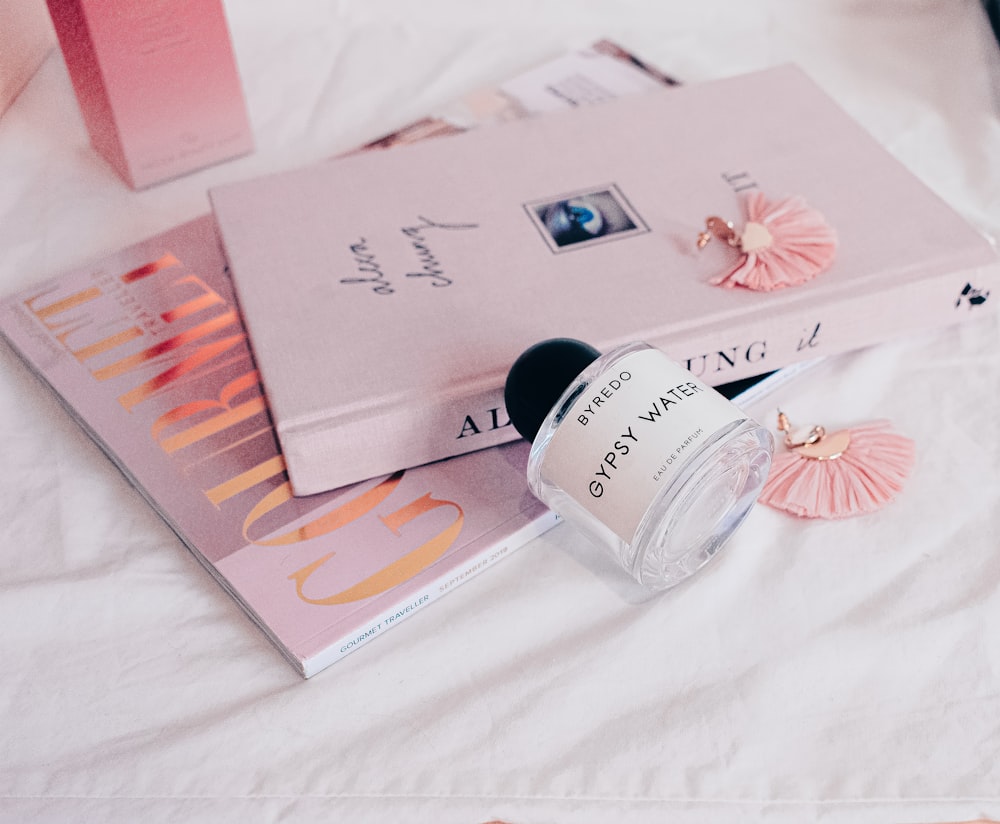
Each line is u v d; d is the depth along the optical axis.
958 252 0.44
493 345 0.41
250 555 0.39
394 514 0.40
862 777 0.35
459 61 0.65
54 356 0.45
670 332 0.42
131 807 0.35
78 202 0.55
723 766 0.36
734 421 0.36
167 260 0.50
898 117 0.61
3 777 0.35
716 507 0.39
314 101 0.62
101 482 0.43
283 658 0.38
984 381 0.46
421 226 0.46
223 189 0.47
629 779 0.35
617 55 0.62
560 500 0.38
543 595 0.40
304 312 0.42
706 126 0.51
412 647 0.38
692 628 0.39
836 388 0.46
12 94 0.59
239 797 0.35
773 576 0.40
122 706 0.37
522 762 0.36
